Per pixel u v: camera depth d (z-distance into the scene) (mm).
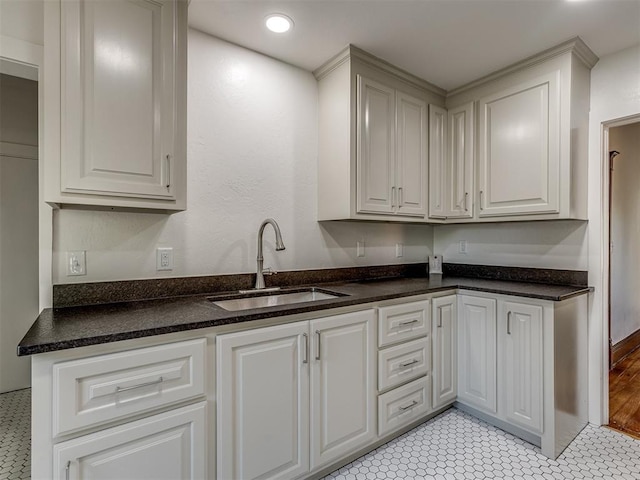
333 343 1665
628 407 2365
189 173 1857
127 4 1389
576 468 1750
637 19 1763
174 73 1506
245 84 2049
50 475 1028
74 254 1550
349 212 2086
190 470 1268
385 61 2189
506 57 2145
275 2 1648
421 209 2467
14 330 2670
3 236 2629
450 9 1703
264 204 2121
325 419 1640
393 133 2295
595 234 2162
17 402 2496
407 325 2000
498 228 2666
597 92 2154
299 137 2268
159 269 1768
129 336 1130
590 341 2182
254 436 1418
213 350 1325
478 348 2168
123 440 1132
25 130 2695
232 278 1987
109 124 1350
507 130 2283
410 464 1782
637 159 3670
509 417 2004
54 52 1261
